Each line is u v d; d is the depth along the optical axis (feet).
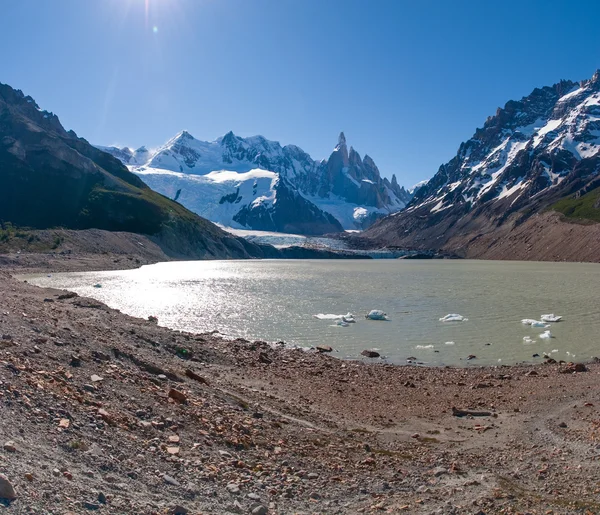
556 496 46.24
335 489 46.24
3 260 395.34
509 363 123.65
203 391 72.28
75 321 98.12
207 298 237.86
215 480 42.55
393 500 44.70
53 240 517.14
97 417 46.62
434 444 65.05
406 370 114.11
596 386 94.02
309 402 81.97
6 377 46.44
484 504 43.78
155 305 209.15
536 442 64.28
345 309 209.15
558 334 158.92
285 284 321.73
